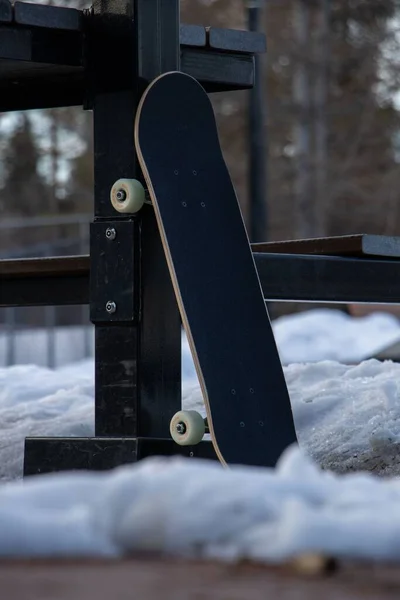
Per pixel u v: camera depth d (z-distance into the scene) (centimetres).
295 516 143
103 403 423
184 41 449
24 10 416
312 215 3069
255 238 1736
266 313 418
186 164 416
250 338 410
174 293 421
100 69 430
